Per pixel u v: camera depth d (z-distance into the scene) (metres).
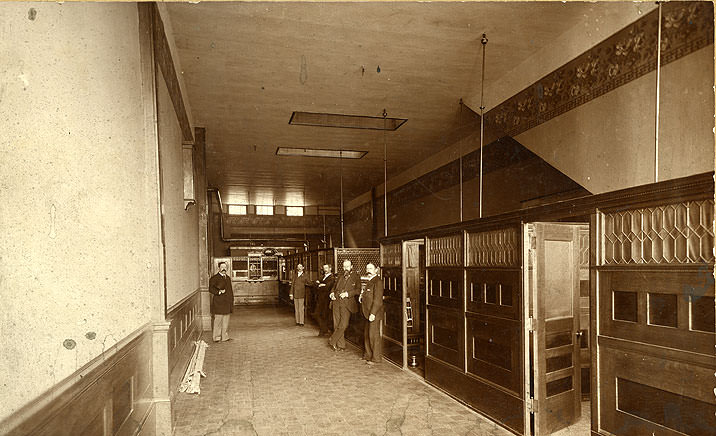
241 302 20.75
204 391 5.83
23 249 1.73
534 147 6.71
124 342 2.98
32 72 1.86
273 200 21.56
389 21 5.58
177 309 5.84
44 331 1.88
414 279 8.44
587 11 5.37
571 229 4.70
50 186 2.00
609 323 3.39
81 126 2.41
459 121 9.48
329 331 11.05
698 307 2.78
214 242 21.98
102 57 2.79
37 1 1.92
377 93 8.02
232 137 10.85
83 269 2.38
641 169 4.81
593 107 5.51
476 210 9.70
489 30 5.83
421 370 6.95
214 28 5.66
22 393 1.66
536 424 4.22
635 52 4.89
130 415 3.19
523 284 4.38
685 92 4.27
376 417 4.85
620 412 3.28
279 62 6.68
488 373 4.89
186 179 6.85
